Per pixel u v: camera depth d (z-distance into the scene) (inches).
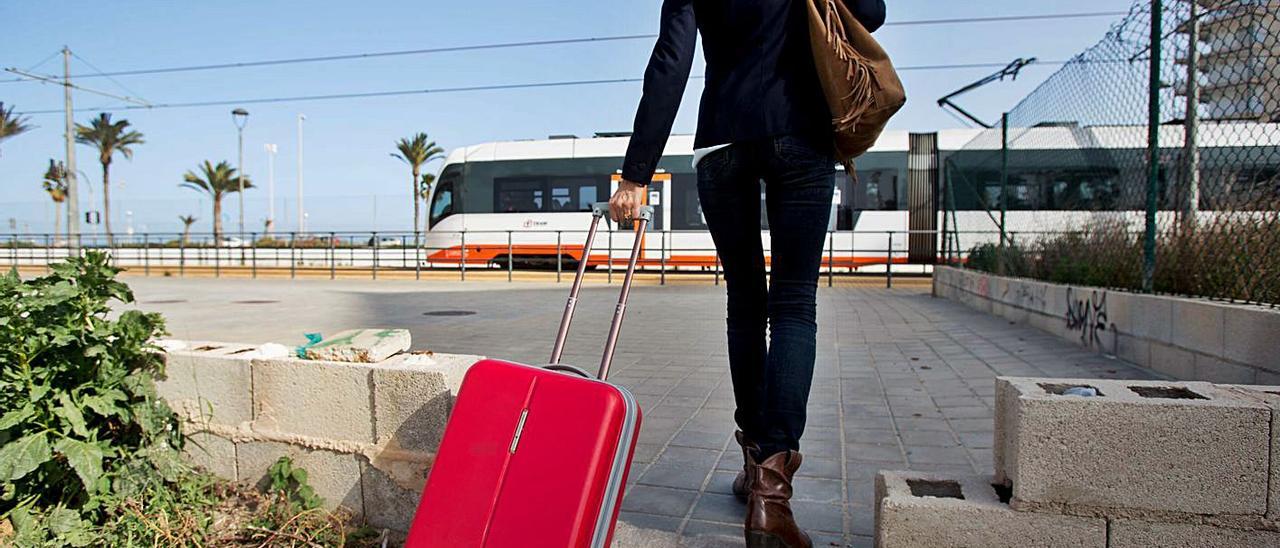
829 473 117.6
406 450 95.5
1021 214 348.2
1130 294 196.2
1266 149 172.9
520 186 778.2
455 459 73.1
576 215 762.8
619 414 66.7
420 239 872.3
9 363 97.5
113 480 102.7
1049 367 199.0
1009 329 284.4
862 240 699.4
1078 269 261.4
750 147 81.6
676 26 78.4
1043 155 312.0
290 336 287.0
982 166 415.5
